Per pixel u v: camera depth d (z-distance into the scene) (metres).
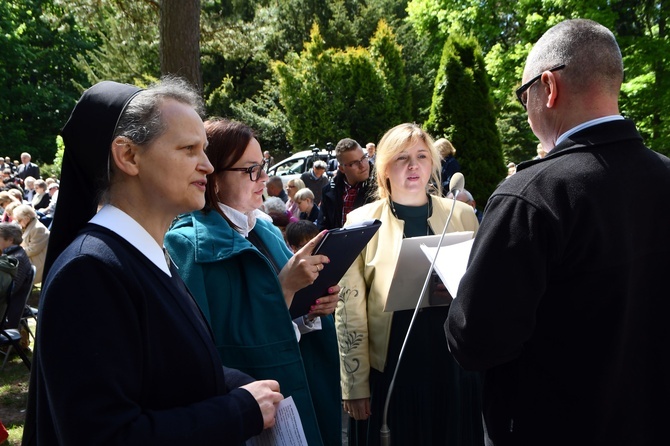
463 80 11.53
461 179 2.08
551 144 1.62
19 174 18.20
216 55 25.95
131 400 1.16
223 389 1.36
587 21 1.58
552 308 1.49
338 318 2.38
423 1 19.62
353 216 2.51
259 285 1.80
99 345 1.13
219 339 1.76
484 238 1.50
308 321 2.12
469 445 2.36
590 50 1.52
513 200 1.47
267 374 1.74
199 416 1.22
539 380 1.52
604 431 1.49
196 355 1.28
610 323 1.45
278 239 2.26
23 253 4.98
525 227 1.44
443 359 2.30
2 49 30.08
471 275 1.50
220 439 1.23
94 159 1.32
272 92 24.84
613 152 1.48
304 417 1.75
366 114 21.11
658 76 15.41
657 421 1.58
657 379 1.57
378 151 2.49
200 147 1.36
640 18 16.36
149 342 1.22
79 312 1.13
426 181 2.45
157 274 1.28
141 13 10.83
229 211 1.98
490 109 11.76
